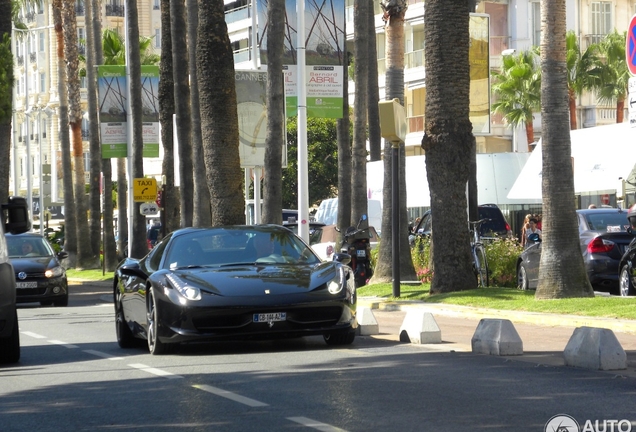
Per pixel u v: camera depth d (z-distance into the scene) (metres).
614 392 14.59
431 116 33.31
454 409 13.52
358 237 40.62
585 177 55.06
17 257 43.00
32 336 27.11
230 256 22.11
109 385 16.94
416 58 96.56
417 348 20.78
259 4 52.59
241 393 15.41
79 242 77.81
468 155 33.34
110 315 35.00
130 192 69.00
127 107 68.25
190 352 21.31
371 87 69.38
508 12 95.25
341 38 48.78
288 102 47.81
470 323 27.66
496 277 39.56
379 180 65.38
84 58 107.06
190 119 58.09
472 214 44.16
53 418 14.06
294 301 20.14
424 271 40.75
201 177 56.59
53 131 149.50
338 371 17.47
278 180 44.31
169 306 20.28
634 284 32.59
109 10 148.12
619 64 87.94
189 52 60.84
